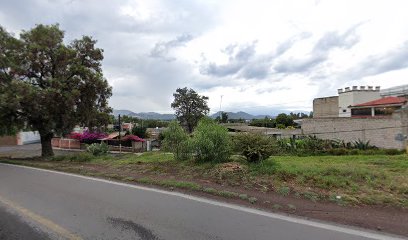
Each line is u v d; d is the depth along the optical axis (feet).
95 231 18.43
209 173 35.04
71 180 36.40
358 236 17.12
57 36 70.69
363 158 60.29
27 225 19.66
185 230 18.39
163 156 55.16
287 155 76.54
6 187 32.65
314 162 49.62
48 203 25.05
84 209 23.08
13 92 62.39
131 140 132.87
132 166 45.50
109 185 32.55
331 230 18.07
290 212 21.72
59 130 72.90
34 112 66.18
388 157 61.36
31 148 132.98
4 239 17.42
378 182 29.19
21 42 67.87
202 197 26.35
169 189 29.81
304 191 26.78
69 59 70.44
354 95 179.73
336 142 97.60
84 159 59.47
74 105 70.13
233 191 27.81
